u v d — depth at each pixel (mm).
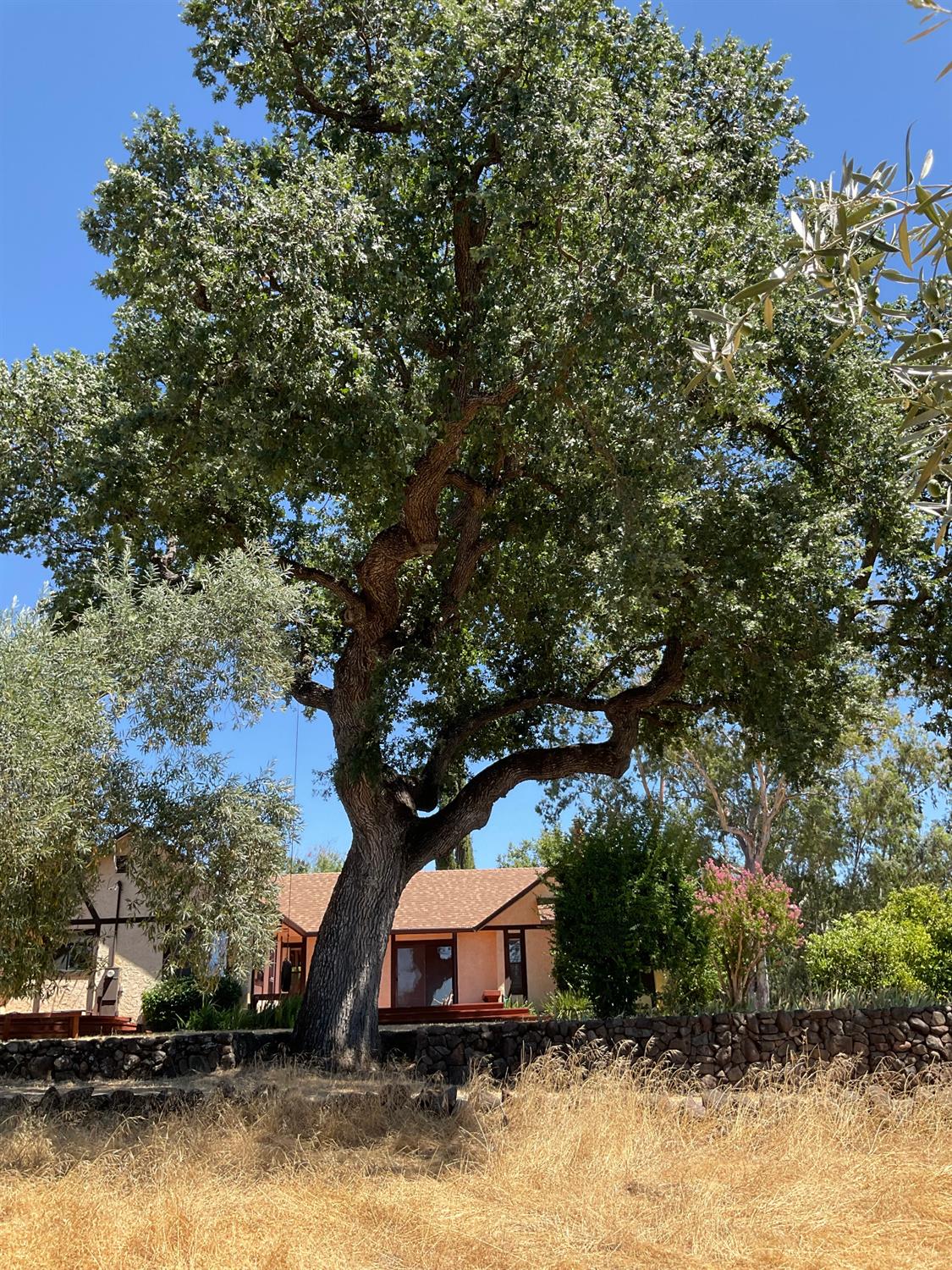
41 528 13758
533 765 15039
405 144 12305
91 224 11414
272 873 11898
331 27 12617
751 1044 12664
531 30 11352
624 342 11055
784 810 34406
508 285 11875
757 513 12727
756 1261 5590
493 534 14703
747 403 12258
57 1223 5992
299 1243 5785
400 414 11250
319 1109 9219
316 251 10664
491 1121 8758
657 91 12148
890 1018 12984
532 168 11008
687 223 11438
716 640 12836
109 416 13469
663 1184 7020
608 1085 9555
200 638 11852
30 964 11109
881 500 13555
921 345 2777
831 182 2893
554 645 16234
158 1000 20188
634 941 14930
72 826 10789
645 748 17844
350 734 13969
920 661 14227
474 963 27938
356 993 13188
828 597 12727
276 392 11438
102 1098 9805
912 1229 6121
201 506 13820
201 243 10477
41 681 10609
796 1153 7559
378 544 13570
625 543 11453
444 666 16312
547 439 12984
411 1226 6176
